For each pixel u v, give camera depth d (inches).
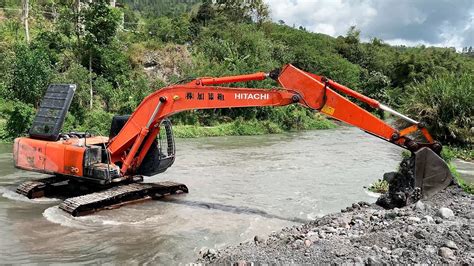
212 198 487.8
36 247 326.0
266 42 2098.9
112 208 434.9
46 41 1248.8
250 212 432.8
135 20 2126.0
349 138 1240.2
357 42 2849.4
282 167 700.0
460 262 227.8
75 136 496.1
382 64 2662.4
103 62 1296.8
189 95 423.8
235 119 1418.6
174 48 1593.3
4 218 395.5
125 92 1259.8
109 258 307.1
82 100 1114.1
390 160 799.7
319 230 310.7
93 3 1179.9
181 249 326.3
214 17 2325.3
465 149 920.9
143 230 370.3
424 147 345.7
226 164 718.5
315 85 370.9
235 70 1624.0
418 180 342.0
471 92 949.2
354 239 277.1
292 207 454.0
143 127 445.7
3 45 1246.9
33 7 1604.3
